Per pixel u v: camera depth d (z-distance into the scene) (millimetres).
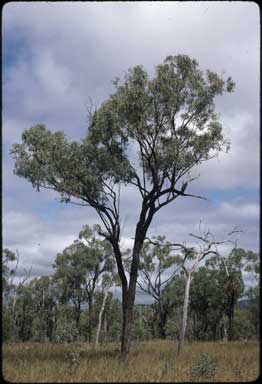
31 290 63625
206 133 20953
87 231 50469
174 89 20141
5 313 36812
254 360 17922
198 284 54969
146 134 20844
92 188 21438
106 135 21000
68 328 29734
